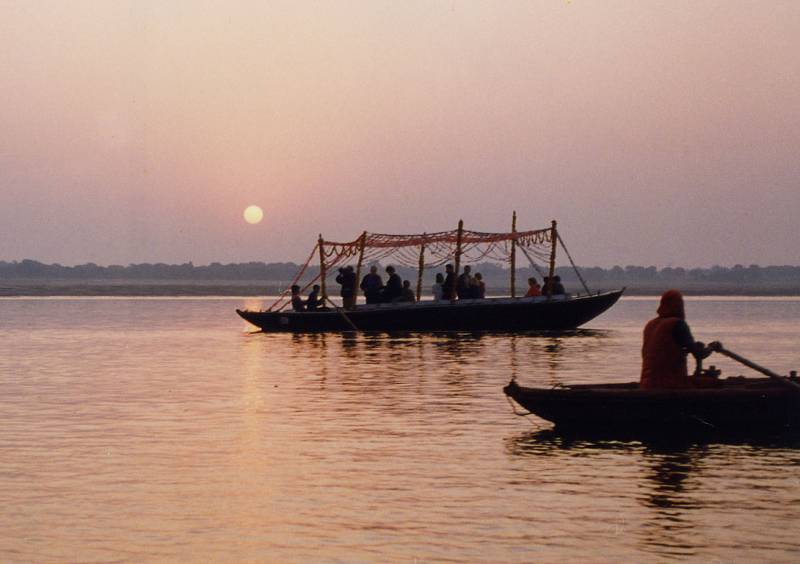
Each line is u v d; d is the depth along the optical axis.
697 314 63.75
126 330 44.22
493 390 21.42
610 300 42.91
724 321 53.59
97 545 9.96
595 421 16.05
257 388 21.84
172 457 14.08
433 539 10.18
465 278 43.53
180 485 12.42
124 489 12.20
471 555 9.65
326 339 37.91
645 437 15.96
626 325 49.16
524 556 9.62
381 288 43.31
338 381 23.14
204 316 59.16
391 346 34.12
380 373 24.91
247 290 149.25
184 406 19.00
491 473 13.14
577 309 42.50
